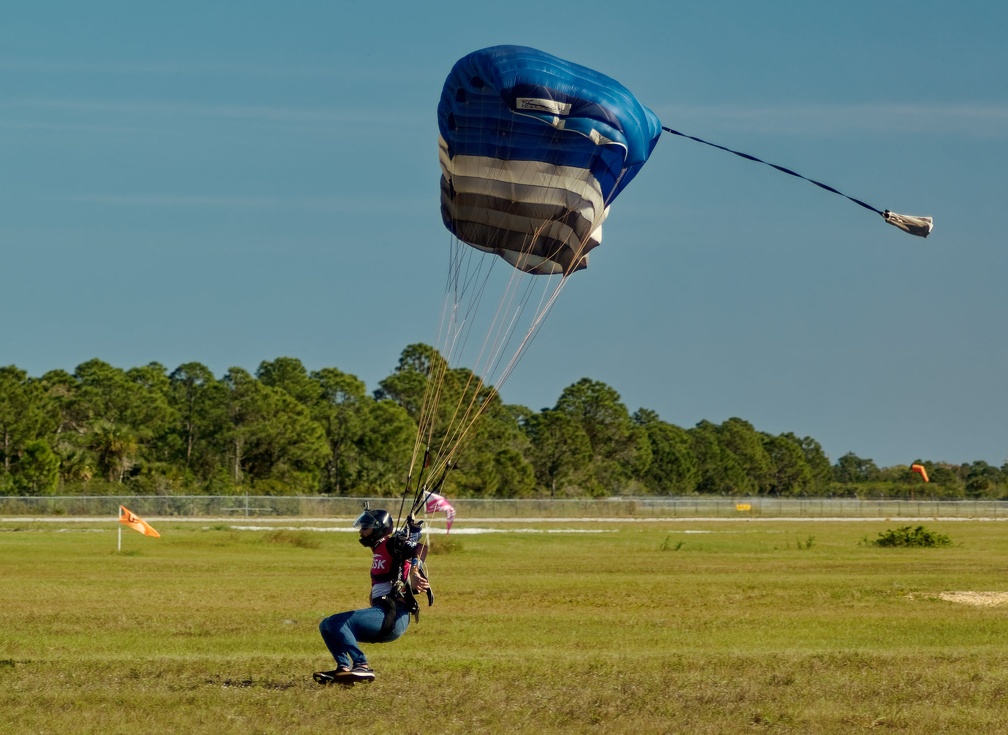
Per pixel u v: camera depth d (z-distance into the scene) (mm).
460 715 24828
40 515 154500
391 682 28344
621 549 103125
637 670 30906
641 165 38406
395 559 27781
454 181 37500
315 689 27219
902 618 48719
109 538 103688
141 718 23969
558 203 36594
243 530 124938
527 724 24141
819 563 85875
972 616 49875
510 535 121688
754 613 50438
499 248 38344
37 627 41969
